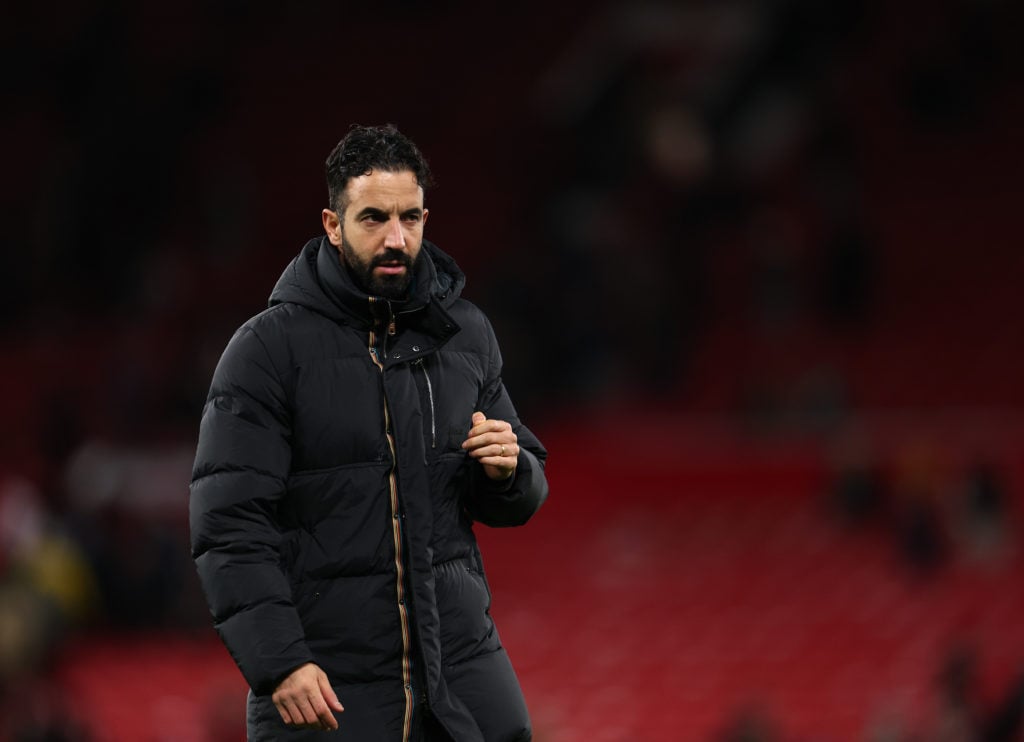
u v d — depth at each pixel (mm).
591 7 103812
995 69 95625
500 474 13227
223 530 12523
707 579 59906
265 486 12648
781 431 71125
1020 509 60344
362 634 12742
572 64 101125
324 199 94688
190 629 56125
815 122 90938
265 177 95812
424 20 104875
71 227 87562
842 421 71062
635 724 46812
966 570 57750
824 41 96750
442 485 13234
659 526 64250
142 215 88625
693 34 100812
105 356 83000
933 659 50156
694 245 84875
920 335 81188
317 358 12992
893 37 98062
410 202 12891
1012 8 96562
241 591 12336
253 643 12203
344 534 12828
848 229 81938
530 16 104375
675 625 55656
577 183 91812
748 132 93562
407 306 13164
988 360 78688
